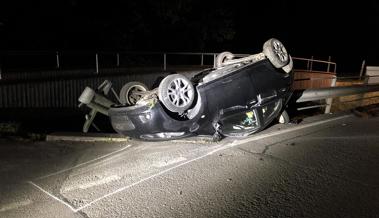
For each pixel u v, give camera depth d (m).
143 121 5.95
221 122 6.54
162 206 4.37
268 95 6.95
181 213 4.19
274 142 6.81
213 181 5.05
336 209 4.16
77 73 13.84
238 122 6.79
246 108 6.68
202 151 6.32
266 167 5.52
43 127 10.19
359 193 4.58
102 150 6.59
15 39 17.98
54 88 12.26
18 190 4.93
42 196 4.74
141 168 5.61
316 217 4.00
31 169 5.68
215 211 4.21
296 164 5.63
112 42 23.06
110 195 4.71
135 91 7.44
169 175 5.30
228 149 6.40
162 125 5.94
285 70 7.25
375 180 4.99
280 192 4.64
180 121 6.03
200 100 6.11
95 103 7.40
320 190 4.68
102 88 7.60
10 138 7.41
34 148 6.77
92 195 4.73
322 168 5.45
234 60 7.24
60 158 6.19
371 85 10.95
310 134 7.42
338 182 4.93
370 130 7.82
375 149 6.39
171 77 5.75
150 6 25.23
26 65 18.22
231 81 6.41
